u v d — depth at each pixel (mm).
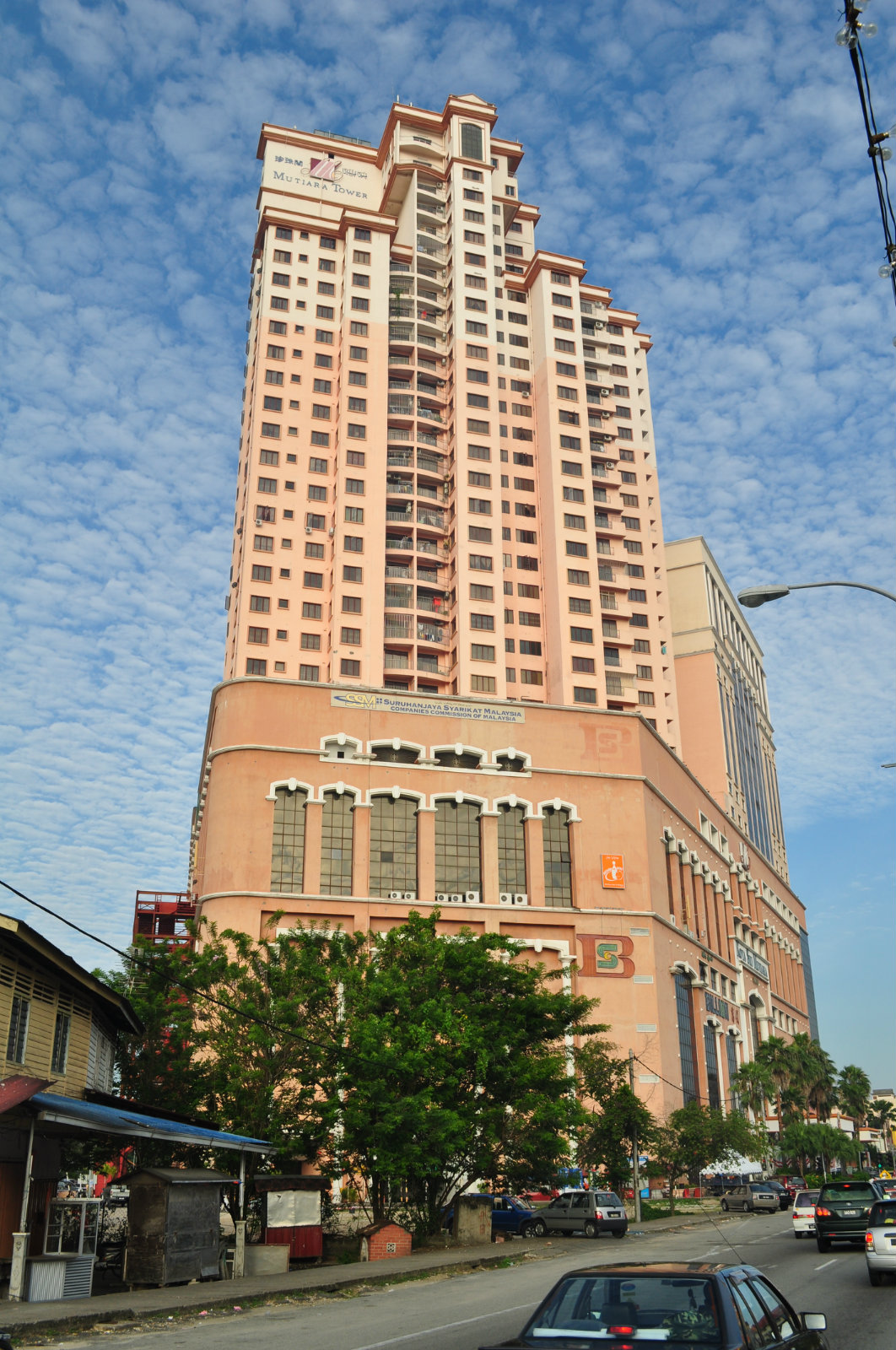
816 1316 9508
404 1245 31141
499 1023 38156
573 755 75000
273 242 105625
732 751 124375
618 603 106125
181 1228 23062
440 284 110000
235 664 92062
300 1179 31188
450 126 115312
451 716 72500
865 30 9859
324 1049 33719
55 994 24859
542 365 109000
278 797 67562
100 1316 16938
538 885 71000
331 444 100188
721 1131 63125
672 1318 7688
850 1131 122875
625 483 113000
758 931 115438
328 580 95438
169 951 38406
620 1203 41844
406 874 68750
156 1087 34531
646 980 71188
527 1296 20391
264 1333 15805
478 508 99750
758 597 20359
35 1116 19297
